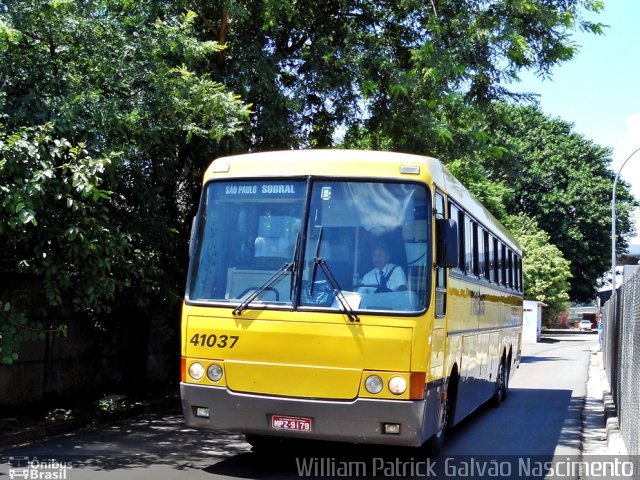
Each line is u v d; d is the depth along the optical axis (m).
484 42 15.56
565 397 18.20
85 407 12.48
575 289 64.88
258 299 8.27
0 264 11.42
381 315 7.94
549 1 16.36
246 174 8.70
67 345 13.39
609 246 63.47
